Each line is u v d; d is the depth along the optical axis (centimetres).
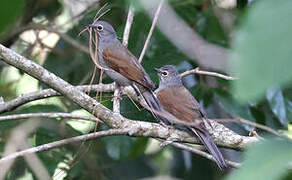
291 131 1270
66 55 1469
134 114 1177
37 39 1462
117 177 1555
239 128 1262
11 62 812
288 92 1125
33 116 805
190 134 873
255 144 232
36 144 1225
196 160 1545
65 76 1434
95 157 1366
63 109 1327
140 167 1588
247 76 197
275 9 203
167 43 1234
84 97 820
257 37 200
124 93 1048
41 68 816
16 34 1377
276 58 196
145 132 832
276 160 215
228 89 1219
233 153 1316
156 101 1018
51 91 870
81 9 1509
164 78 1088
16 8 258
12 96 1432
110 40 1180
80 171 1284
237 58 201
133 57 1111
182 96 1038
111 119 820
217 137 856
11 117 802
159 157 1648
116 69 1088
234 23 1191
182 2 1258
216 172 1529
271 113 1235
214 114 1337
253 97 195
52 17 1512
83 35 1436
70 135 1247
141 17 1173
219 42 1199
